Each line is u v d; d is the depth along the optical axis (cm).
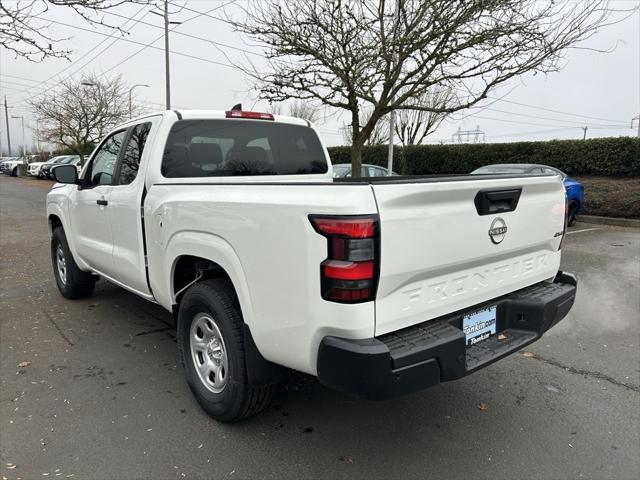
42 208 1581
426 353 223
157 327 466
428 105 1683
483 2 650
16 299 554
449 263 246
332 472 255
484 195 259
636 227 1247
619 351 427
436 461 266
